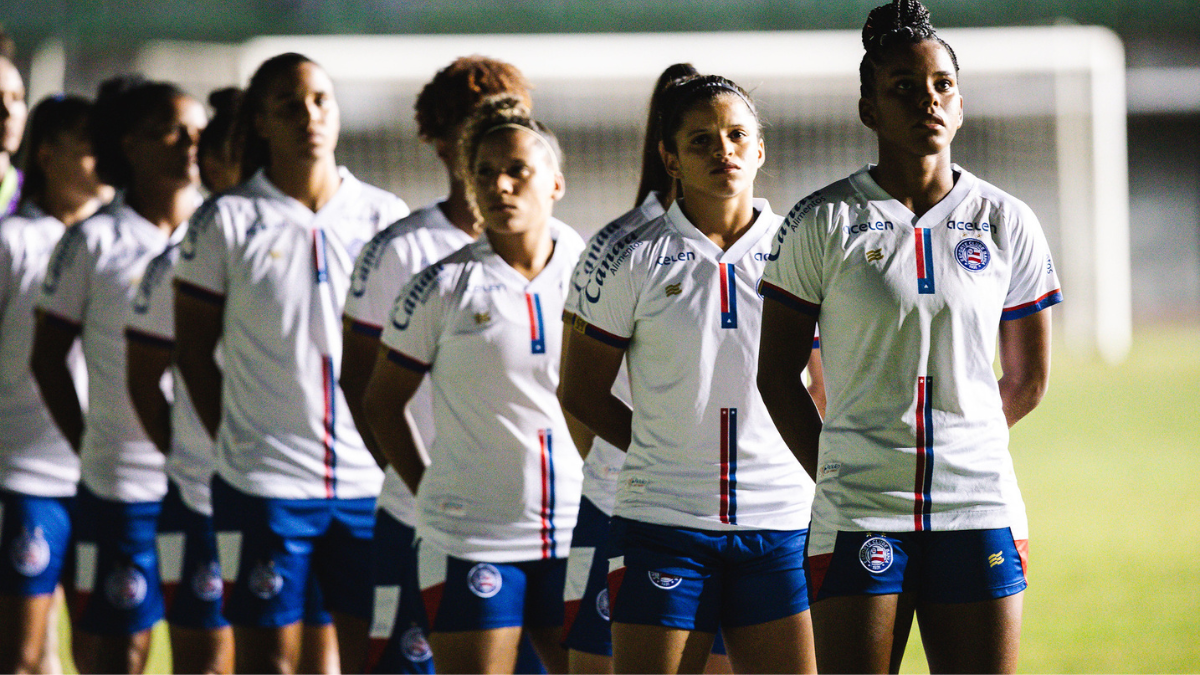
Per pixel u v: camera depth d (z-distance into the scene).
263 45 76.69
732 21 87.81
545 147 13.80
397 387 13.88
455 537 13.39
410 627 14.02
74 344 19.81
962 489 10.65
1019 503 10.91
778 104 77.44
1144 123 99.56
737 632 12.33
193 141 18.47
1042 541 30.09
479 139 13.72
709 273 12.23
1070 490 36.25
